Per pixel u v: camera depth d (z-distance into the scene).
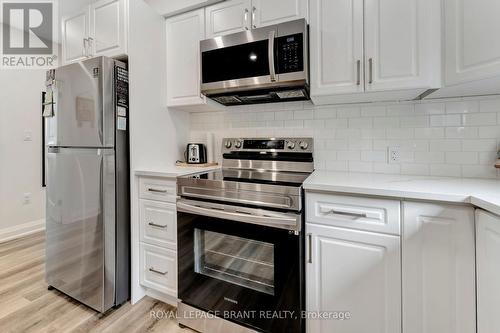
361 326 1.18
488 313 0.89
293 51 1.48
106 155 1.60
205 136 2.23
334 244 1.21
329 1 1.44
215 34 1.80
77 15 1.99
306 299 1.28
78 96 1.68
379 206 1.12
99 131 1.59
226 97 1.86
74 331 1.48
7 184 2.92
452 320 1.02
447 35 1.21
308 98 1.81
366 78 1.37
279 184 1.33
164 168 1.84
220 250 1.47
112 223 1.65
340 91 1.43
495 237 0.85
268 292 1.33
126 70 1.72
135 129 1.75
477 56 1.08
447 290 1.02
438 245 1.03
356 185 1.18
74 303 1.75
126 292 1.75
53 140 1.85
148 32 1.86
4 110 2.89
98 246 1.63
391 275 1.11
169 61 2.01
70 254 1.77
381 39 1.33
